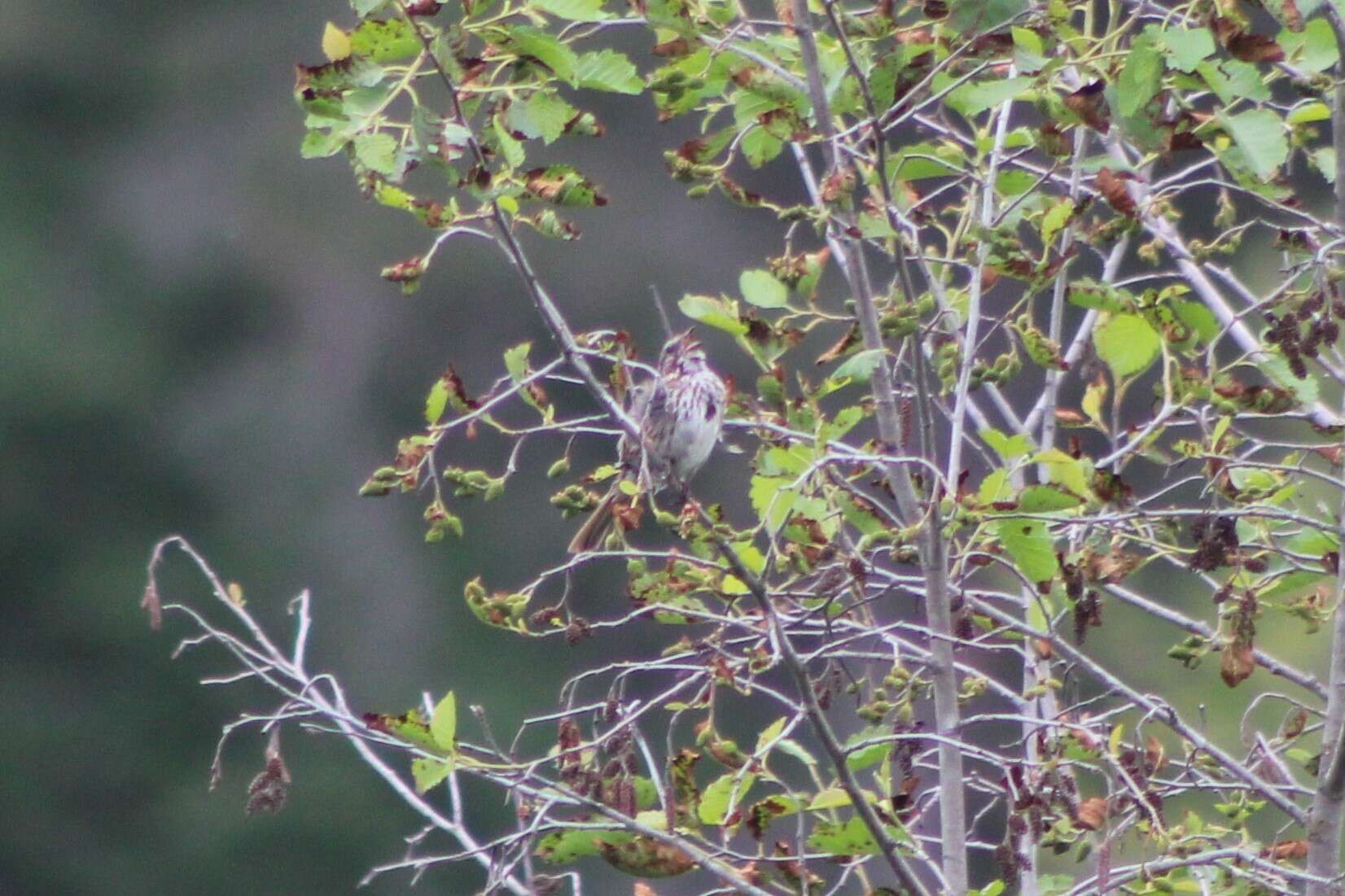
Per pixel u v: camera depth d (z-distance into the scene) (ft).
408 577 102.06
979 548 31.65
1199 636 31.48
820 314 31.04
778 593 29.30
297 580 103.09
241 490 106.73
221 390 109.40
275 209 112.78
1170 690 69.46
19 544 103.09
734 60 31.24
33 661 101.81
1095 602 29.84
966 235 31.27
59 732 99.09
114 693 101.55
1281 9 27.61
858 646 33.86
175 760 100.53
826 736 27.99
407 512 104.22
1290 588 31.45
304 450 107.76
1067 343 50.67
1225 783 30.86
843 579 29.99
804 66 31.04
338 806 95.76
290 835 94.68
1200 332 30.35
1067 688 33.45
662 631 91.66
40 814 97.60
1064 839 28.86
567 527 98.84
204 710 101.14
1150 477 54.39
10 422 105.50
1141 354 31.89
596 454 96.99
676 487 29.81
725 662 28.96
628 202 106.11
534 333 107.86
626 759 28.50
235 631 102.17
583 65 28.14
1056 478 29.55
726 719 67.62
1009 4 28.40
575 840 28.71
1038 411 34.91
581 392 92.84
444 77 26.11
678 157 30.89
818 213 29.68
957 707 30.12
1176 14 28.14
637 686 87.76
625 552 28.84
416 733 27.66
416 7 25.91
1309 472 29.17
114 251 111.75
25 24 114.21
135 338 109.40
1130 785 27.50
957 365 31.09
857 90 30.63
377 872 27.30
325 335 110.32
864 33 29.76
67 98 114.73
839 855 29.43
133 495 106.01
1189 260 32.99
